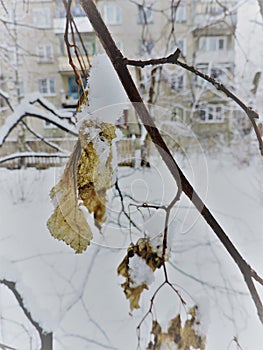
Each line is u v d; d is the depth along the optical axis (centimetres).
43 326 35
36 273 54
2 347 35
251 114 19
